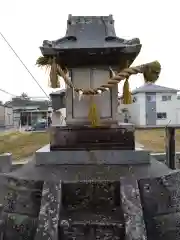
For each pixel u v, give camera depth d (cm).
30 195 398
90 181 391
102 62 491
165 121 3750
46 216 361
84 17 495
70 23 488
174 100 3766
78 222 355
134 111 3809
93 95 486
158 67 443
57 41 464
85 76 503
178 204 402
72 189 392
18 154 1605
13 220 398
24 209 399
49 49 444
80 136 465
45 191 385
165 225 385
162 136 2327
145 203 389
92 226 353
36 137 2411
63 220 360
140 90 3675
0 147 1886
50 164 455
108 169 430
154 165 451
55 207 369
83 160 452
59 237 353
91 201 390
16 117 4316
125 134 465
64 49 445
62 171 427
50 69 448
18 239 386
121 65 492
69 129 465
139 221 353
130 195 377
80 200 391
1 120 4122
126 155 452
